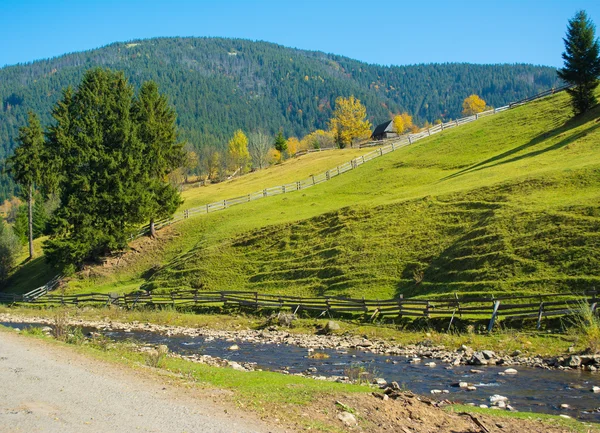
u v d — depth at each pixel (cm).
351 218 5069
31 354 1714
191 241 6338
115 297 4888
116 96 6650
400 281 3772
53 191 7562
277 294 4244
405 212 4756
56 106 6519
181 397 1196
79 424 977
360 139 15662
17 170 7550
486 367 2102
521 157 5769
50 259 6009
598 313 2477
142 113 6862
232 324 3641
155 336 3259
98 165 6103
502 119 7838
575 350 2216
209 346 2816
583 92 6631
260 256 5122
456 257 3638
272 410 1128
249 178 10494
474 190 4631
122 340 3028
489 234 3666
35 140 7544
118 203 6103
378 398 1287
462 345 2498
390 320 3158
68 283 6028
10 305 5634
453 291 3288
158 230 6906
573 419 1287
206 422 1018
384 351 2547
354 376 1931
